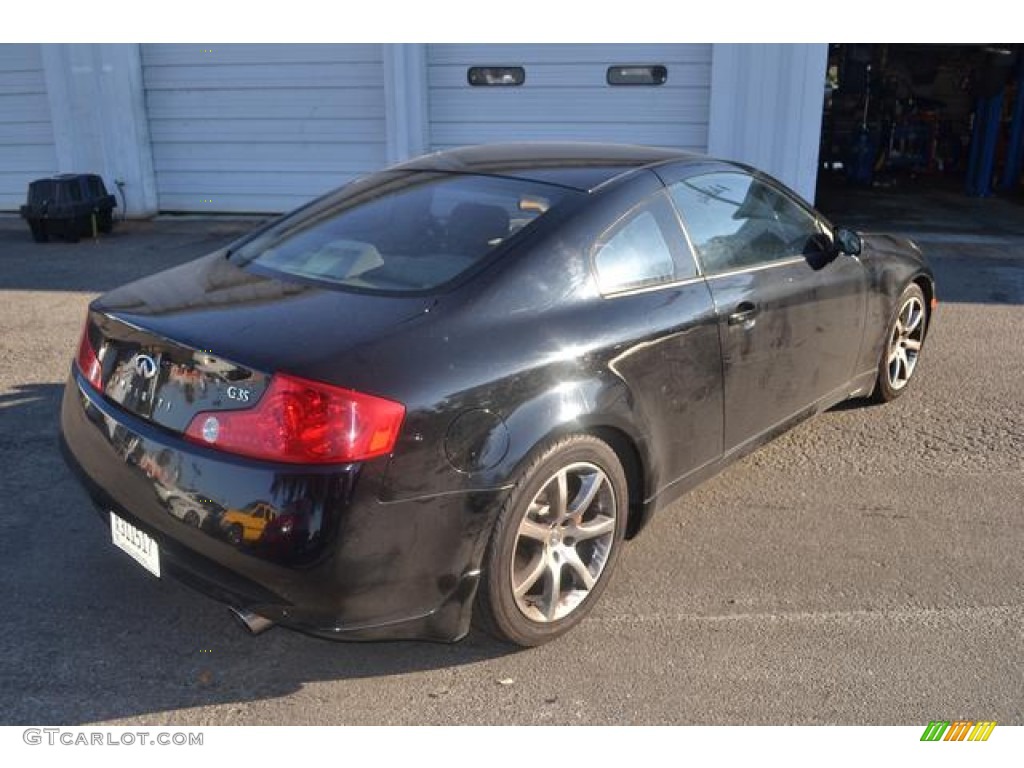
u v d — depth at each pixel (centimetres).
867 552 353
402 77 1007
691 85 970
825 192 1355
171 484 252
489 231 303
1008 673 284
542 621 291
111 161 1084
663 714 266
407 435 245
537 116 1016
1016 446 450
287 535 237
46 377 536
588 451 289
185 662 286
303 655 291
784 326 377
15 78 1088
